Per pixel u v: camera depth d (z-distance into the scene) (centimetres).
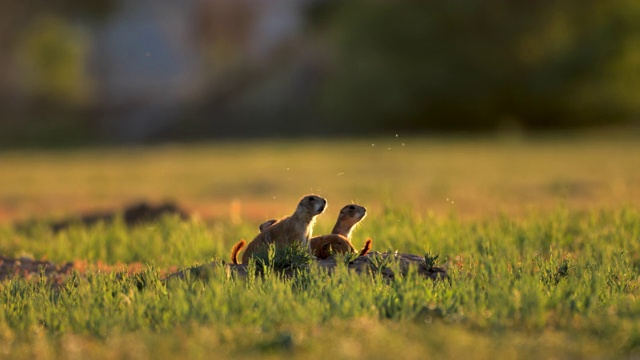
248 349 2950
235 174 15362
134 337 3188
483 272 4203
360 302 3553
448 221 6481
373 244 5888
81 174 16462
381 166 16312
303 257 4331
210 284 3809
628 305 3578
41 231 7412
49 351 3058
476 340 2994
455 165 16250
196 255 5931
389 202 7006
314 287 3819
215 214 9012
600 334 3080
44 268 5334
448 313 3422
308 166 16762
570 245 5850
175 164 18475
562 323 3281
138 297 3734
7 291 4191
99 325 3444
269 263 4241
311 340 2988
